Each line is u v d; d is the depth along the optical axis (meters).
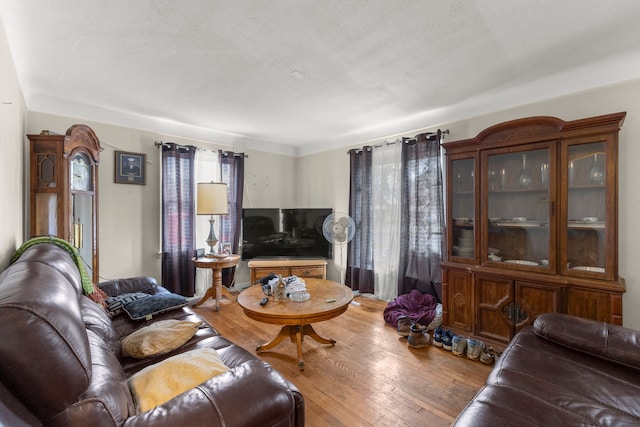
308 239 4.13
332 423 1.64
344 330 2.88
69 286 1.11
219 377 1.03
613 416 1.07
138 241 3.39
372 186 3.88
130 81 2.45
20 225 2.19
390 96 2.78
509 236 2.52
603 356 1.45
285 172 4.84
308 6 1.55
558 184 2.17
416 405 1.79
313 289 2.68
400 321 2.76
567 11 1.60
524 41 1.89
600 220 2.07
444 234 3.14
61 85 2.52
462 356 2.37
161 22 1.68
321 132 4.06
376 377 2.08
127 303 2.16
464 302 2.62
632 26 1.73
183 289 3.62
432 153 3.22
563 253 2.16
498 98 2.75
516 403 1.15
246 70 2.26
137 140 3.40
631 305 2.18
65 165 2.31
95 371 0.90
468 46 1.95
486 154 2.51
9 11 1.56
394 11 1.60
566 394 1.20
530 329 1.81
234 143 4.22
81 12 1.59
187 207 3.64
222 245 3.92
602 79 2.25
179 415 0.86
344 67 2.22
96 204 2.69
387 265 3.73
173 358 1.25
